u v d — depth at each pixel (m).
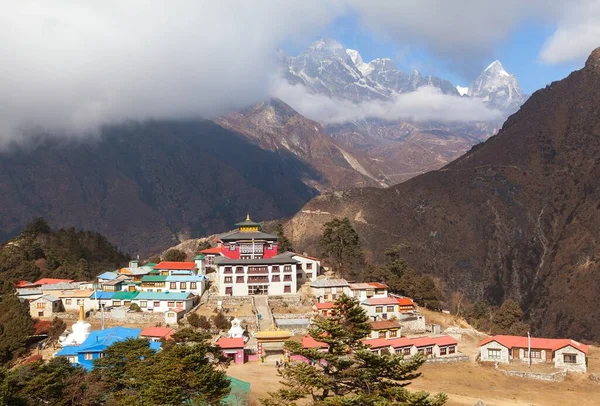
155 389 58.84
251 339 115.69
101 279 149.00
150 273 151.50
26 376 64.94
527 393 99.69
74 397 66.75
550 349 115.62
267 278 148.38
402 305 140.75
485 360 118.00
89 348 95.81
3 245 194.62
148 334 104.75
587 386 105.75
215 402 58.94
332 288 143.75
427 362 113.62
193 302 139.88
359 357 46.50
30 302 131.38
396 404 42.38
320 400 45.75
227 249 158.62
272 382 86.12
